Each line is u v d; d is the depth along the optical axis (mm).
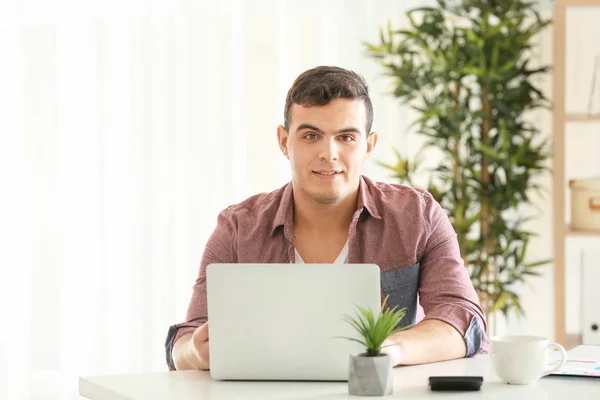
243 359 1913
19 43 3592
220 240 2506
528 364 1833
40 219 3652
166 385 1891
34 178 3643
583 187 3975
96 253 3766
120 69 3807
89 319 3758
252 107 4070
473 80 4230
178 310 3945
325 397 1752
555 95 3926
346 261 2436
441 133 4012
